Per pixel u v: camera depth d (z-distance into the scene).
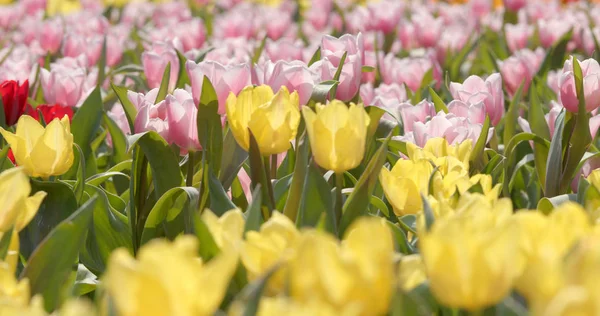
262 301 1.28
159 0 5.81
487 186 1.64
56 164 1.69
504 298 1.35
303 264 1.28
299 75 1.78
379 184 1.84
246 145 1.65
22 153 1.68
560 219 1.37
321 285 1.27
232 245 1.36
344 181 1.89
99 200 1.79
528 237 1.33
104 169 2.23
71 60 2.77
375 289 1.28
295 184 1.63
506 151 2.00
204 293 1.25
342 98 1.93
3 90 2.01
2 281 1.33
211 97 1.72
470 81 2.12
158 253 1.24
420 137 1.89
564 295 1.24
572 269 1.27
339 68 1.88
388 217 1.79
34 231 1.71
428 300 1.41
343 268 1.27
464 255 1.27
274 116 1.62
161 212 1.75
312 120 1.57
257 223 1.48
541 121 2.12
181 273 1.24
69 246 1.47
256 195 1.48
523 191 2.12
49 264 1.46
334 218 1.57
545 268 1.28
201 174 1.79
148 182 1.84
